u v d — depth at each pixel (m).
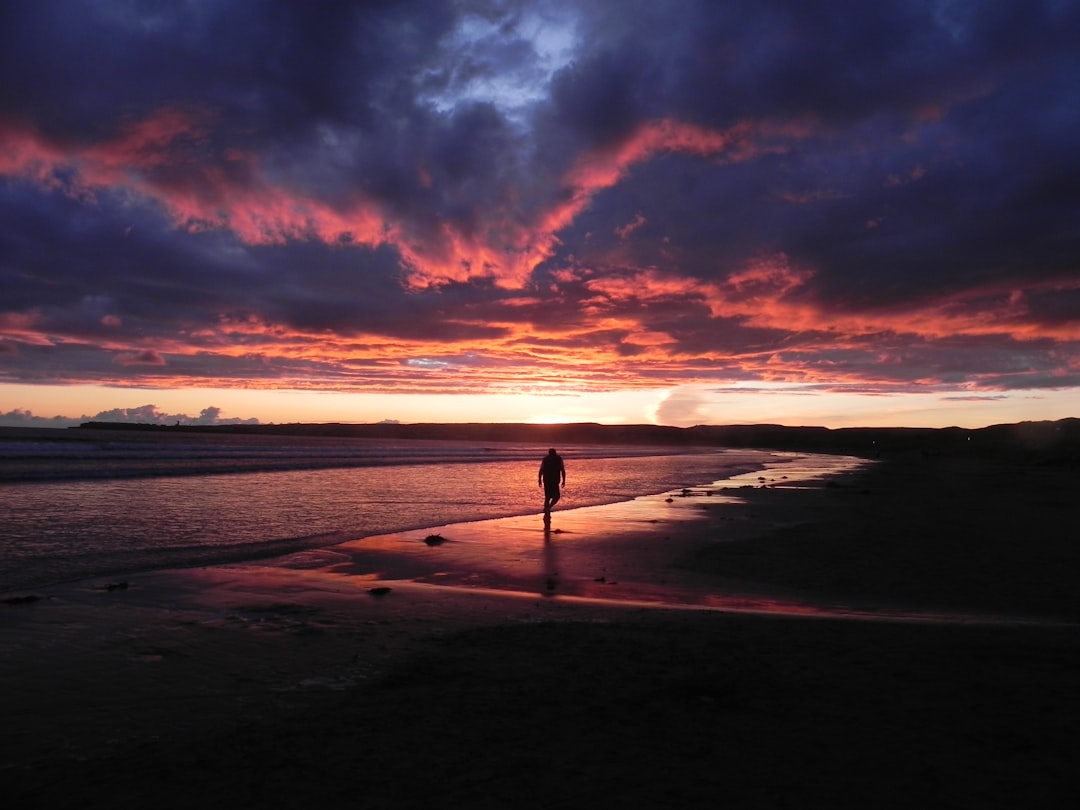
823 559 11.88
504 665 5.61
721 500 24.44
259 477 31.50
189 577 9.52
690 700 4.72
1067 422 100.75
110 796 3.43
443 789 3.46
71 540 12.39
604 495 26.97
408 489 27.47
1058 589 9.54
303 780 3.58
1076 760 3.70
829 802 3.26
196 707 4.73
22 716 4.55
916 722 4.26
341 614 7.51
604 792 3.40
